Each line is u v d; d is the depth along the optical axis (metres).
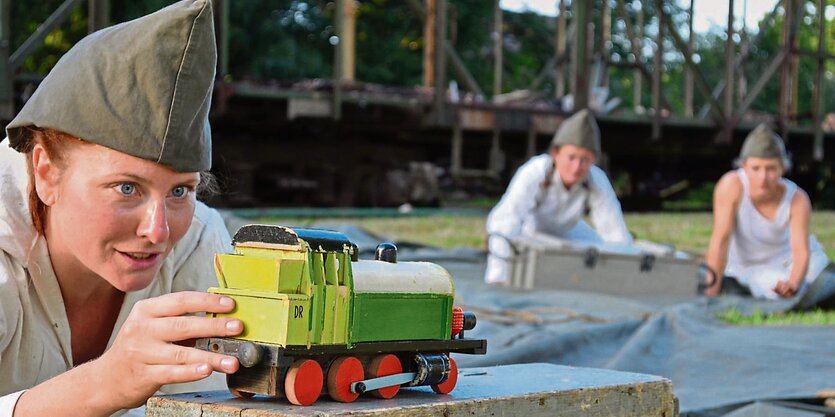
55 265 1.99
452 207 16.48
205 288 2.23
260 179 15.43
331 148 15.34
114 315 2.12
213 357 1.50
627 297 6.38
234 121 14.09
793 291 6.62
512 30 34.22
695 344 4.50
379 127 14.87
